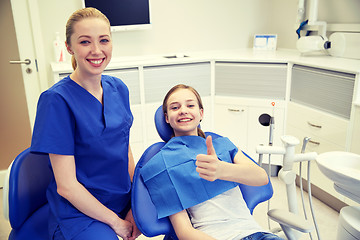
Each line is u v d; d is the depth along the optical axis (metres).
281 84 2.39
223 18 3.04
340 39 2.34
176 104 1.26
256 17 3.14
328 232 1.88
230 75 2.51
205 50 3.06
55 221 1.09
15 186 1.14
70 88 1.06
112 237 1.05
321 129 2.09
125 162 1.21
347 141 1.90
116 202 1.22
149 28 2.67
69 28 1.02
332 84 1.98
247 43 3.20
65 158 1.03
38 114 1.02
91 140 1.09
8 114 2.51
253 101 2.49
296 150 2.36
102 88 1.17
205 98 2.59
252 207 1.28
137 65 2.31
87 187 1.13
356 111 1.82
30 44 2.38
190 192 1.13
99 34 1.01
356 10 2.30
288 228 1.26
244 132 2.60
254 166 1.18
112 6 2.51
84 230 1.05
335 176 1.24
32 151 1.00
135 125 2.43
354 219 1.32
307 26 2.70
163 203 1.12
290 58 2.38
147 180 1.17
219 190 1.17
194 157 1.19
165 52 2.92
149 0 2.61
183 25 2.92
